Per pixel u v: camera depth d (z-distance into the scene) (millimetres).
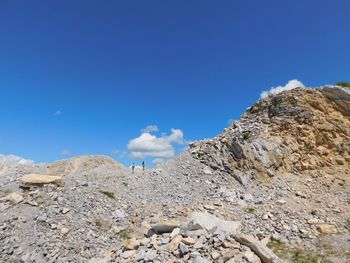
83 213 25328
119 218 25750
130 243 17953
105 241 22922
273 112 39062
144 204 28125
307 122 36156
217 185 31656
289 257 18594
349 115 36031
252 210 26094
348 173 31844
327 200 27516
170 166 36750
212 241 16406
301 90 38750
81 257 20875
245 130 37906
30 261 20125
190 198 29312
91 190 28969
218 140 38500
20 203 25062
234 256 15211
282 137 35781
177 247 16266
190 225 18391
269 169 32781
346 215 24656
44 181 27984
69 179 30734
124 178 33312
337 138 34750
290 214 24859
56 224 23453
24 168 32844
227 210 26312
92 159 41250
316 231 22234
